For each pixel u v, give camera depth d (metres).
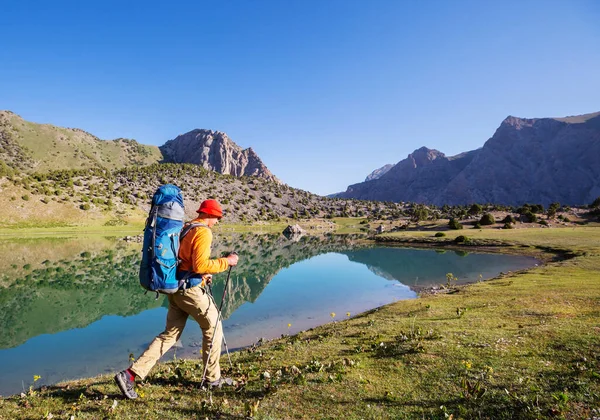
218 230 135.75
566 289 16.27
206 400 4.80
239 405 4.69
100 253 59.06
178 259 4.62
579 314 10.37
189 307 4.93
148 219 4.54
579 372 5.38
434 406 4.63
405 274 36.78
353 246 74.69
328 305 23.06
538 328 8.57
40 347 15.29
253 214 180.50
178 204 4.63
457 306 14.57
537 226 91.25
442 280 32.53
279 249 72.56
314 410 4.56
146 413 4.40
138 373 4.82
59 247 67.69
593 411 4.17
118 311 22.70
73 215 117.44
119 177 185.25
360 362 6.73
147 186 177.00
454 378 5.59
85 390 5.34
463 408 4.43
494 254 51.47
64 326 18.92
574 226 91.12
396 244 73.25
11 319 20.45
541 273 25.55
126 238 88.88
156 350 4.98
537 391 4.75
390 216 195.25
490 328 9.33
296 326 18.08
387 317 13.98
